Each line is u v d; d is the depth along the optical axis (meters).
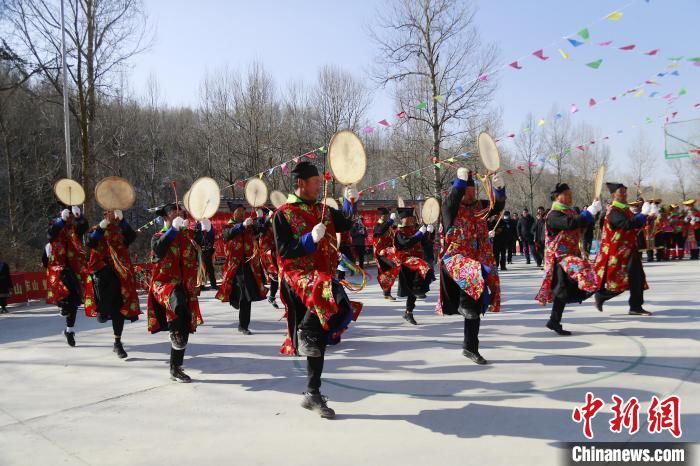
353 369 4.88
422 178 19.16
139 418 3.85
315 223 3.95
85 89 16.94
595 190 5.56
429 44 16.59
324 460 3.04
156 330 5.15
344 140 4.18
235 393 4.34
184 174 32.72
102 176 25.56
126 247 5.76
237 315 8.30
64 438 3.54
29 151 24.72
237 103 27.41
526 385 4.17
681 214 15.63
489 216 5.05
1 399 4.41
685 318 6.44
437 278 12.47
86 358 5.74
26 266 18.30
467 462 2.93
